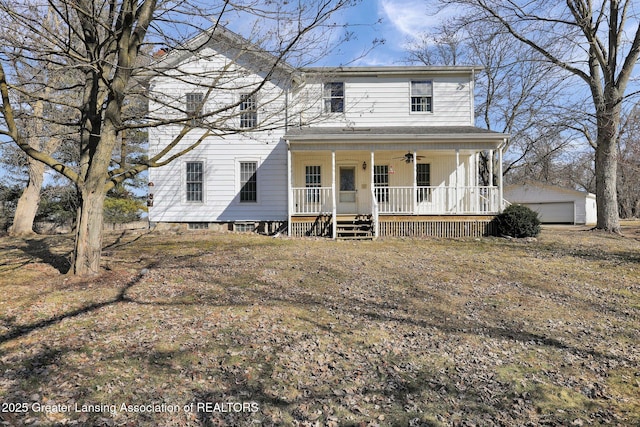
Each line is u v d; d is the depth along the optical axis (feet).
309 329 19.20
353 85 55.11
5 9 21.06
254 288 25.26
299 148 47.19
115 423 11.89
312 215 48.08
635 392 14.30
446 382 14.90
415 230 47.39
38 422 11.73
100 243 27.40
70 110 41.32
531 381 15.05
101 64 23.98
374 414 12.91
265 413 12.73
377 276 28.84
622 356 17.16
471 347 17.84
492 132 48.24
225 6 22.31
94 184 26.50
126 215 92.73
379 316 21.24
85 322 19.12
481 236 46.83
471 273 30.14
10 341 16.99
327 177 54.54
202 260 32.55
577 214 98.78
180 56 48.08
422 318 21.16
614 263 33.58
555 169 109.81
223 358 16.06
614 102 48.26
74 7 21.39
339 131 50.39
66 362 15.29
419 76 55.47
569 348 17.89
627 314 22.27
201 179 53.11
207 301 22.65
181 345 16.99
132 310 20.84
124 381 14.12
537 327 20.26
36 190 56.75
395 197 54.44
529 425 12.44
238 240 42.73
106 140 26.12
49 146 55.72
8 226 74.59
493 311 22.44
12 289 23.85
